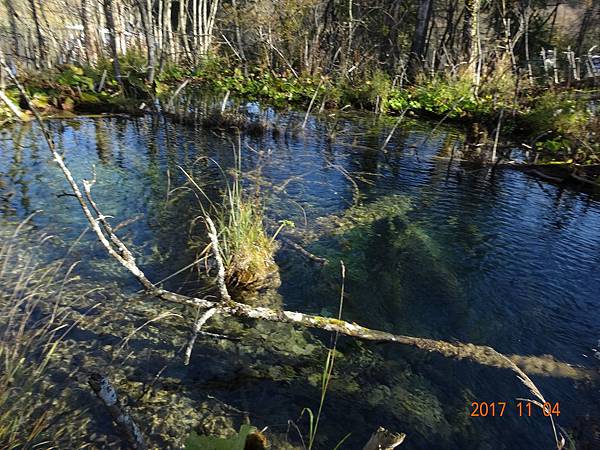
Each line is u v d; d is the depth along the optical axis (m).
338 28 13.39
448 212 4.80
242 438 1.23
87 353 2.46
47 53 10.27
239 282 3.20
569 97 8.39
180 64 13.52
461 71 11.26
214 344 2.61
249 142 7.09
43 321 2.66
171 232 3.88
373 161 6.51
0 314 2.67
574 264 3.80
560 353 2.70
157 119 8.19
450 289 3.34
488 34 16.39
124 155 5.95
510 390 2.38
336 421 2.15
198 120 7.91
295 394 2.30
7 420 2.02
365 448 1.43
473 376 2.47
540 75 13.05
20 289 2.92
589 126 6.89
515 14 14.52
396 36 15.52
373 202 4.92
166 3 14.10
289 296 3.15
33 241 3.55
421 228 4.35
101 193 4.60
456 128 9.09
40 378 2.26
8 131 6.75
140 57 12.38
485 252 3.93
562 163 6.30
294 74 12.08
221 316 2.84
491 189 5.61
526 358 2.63
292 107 10.20
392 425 2.14
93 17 12.59
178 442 1.98
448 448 2.03
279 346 2.63
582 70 14.54
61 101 8.23
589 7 17.44
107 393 1.14
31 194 4.46
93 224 2.44
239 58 13.02
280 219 4.29
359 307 3.07
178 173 5.35
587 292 3.38
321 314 2.96
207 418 2.12
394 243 4.00
